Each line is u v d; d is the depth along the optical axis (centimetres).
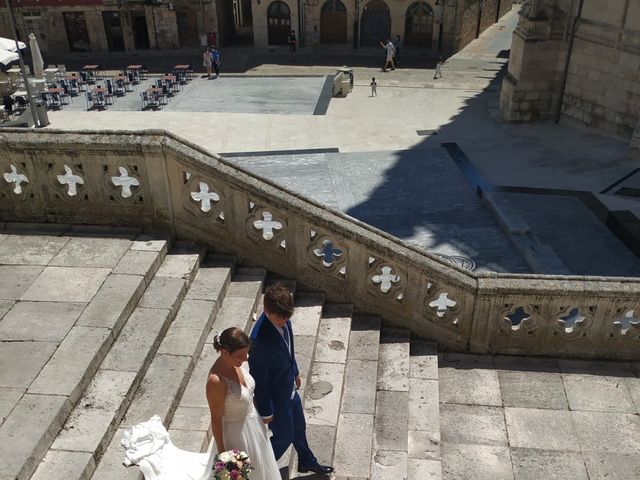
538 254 1365
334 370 600
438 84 3039
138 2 3669
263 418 411
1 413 436
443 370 670
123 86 2972
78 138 648
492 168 1958
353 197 1755
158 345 538
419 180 1869
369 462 514
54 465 409
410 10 3703
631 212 1545
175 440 456
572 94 2317
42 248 648
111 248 647
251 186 651
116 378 486
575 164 1978
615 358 688
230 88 3016
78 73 3250
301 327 636
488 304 661
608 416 611
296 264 684
